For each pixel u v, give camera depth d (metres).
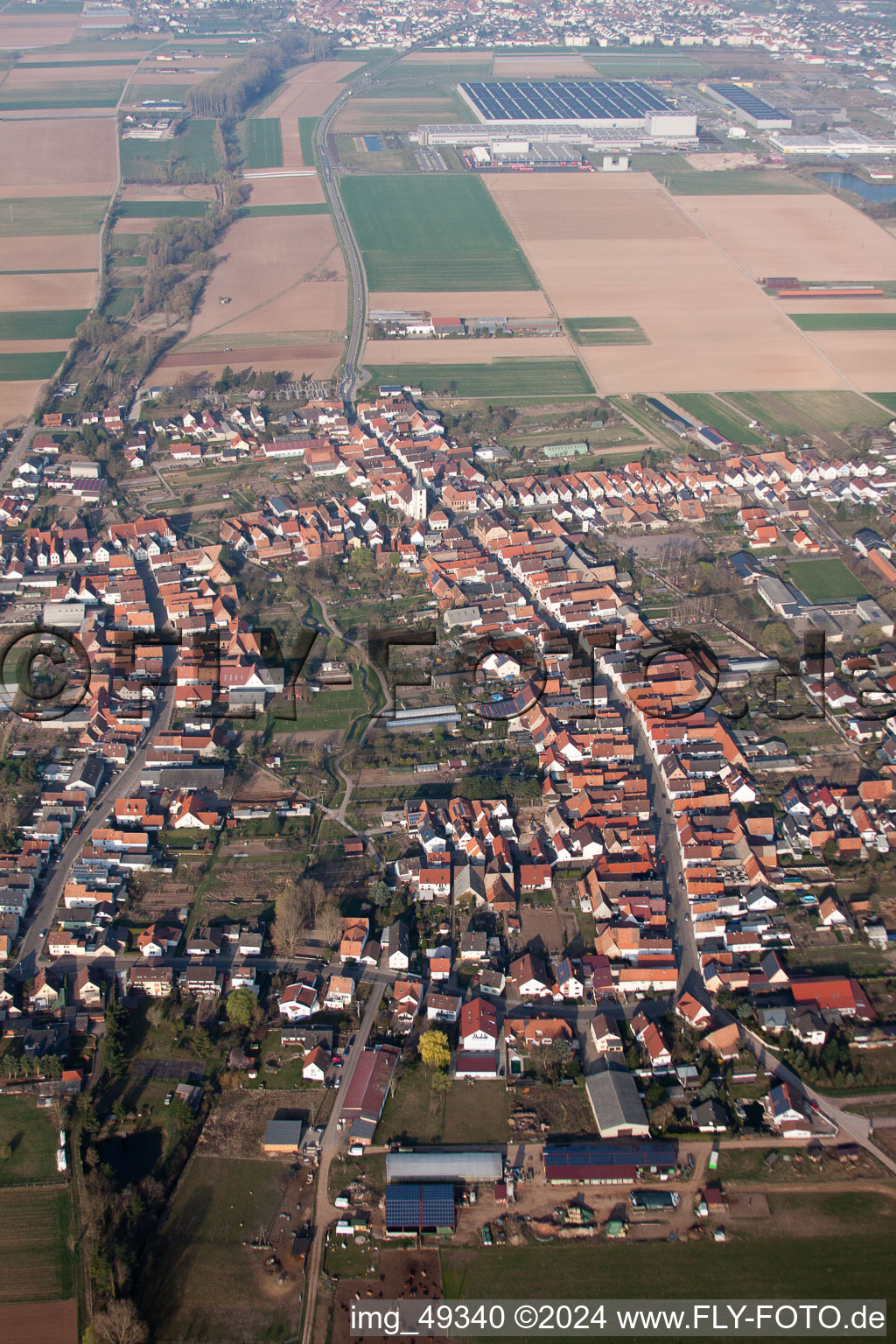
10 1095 163.75
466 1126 158.12
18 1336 133.00
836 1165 152.38
